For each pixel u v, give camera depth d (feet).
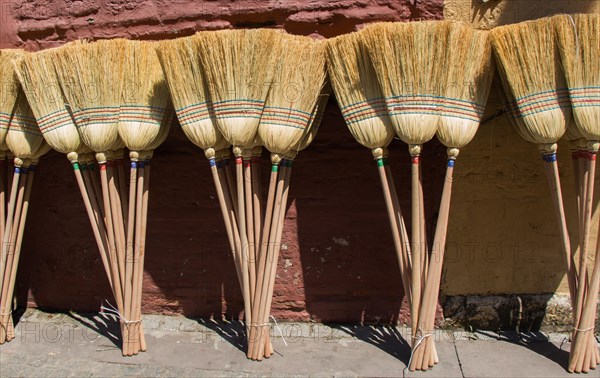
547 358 12.30
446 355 12.49
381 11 12.78
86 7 13.87
